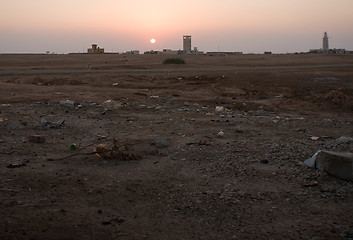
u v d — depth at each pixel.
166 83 23.48
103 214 4.50
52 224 4.11
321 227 4.27
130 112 12.43
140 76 26.42
